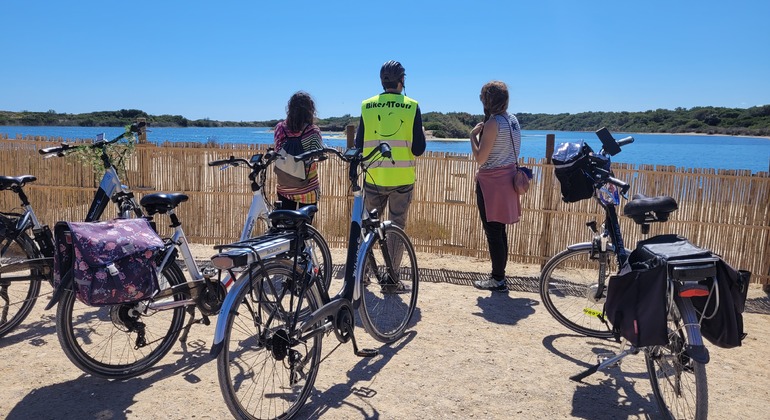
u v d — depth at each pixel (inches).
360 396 135.6
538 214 252.2
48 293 190.1
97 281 120.4
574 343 171.6
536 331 180.9
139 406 127.8
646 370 153.6
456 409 130.9
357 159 152.0
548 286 181.5
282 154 180.5
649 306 109.2
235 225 269.9
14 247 159.6
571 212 247.6
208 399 131.6
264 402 128.8
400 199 204.5
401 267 203.5
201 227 271.9
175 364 149.9
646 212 132.9
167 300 146.5
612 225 156.5
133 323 137.3
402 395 136.7
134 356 150.9
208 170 266.5
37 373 142.0
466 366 153.8
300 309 125.3
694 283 108.6
